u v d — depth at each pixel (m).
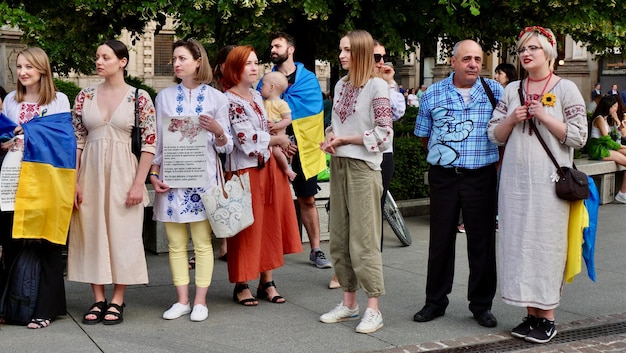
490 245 5.17
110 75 5.06
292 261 7.34
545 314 4.88
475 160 5.05
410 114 16.59
